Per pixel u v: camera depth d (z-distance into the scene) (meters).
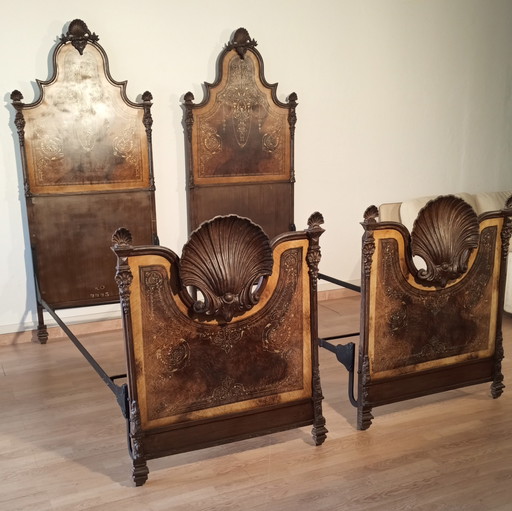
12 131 4.29
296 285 2.79
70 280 4.52
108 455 2.90
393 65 5.53
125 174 4.57
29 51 4.25
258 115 4.91
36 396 3.58
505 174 6.34
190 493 2.57
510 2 5.97
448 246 3.08
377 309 3.01
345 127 5.43
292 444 2.98
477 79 5.97
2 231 4.38
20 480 2.69
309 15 5.09
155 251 2.46
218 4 4.75
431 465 2.77
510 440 2.99
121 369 3.97
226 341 2.68
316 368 2.90
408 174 5.84
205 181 4.84
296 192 5.34
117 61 4.53
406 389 3.19
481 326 3.35
